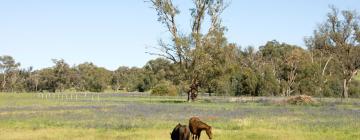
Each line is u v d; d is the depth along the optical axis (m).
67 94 126.88
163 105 63.38
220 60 81.38
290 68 118.00
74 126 32.28
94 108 55.09
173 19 79.50
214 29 80.56
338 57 111.12
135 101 79.25
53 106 60.25
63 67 175.62
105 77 183.62
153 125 32.72
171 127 31.52
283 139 24.86
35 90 177.88
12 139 25.56
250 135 26.48
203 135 27.03
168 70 89.69
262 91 108.62
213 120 37.34
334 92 114.50
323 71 120.25
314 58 130.62
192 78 80.31
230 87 109.69
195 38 79.25
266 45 140.75
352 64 108.12
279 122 34.88
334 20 109.56
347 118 39.97
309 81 116.44
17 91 178.75
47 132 28.58
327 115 43.75
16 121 36.78
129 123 33.78
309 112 48.41
